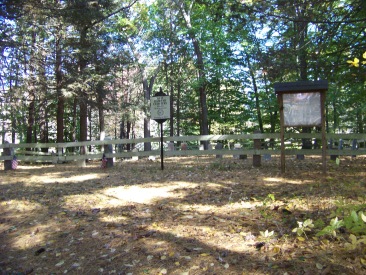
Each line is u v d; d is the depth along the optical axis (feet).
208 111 99.40
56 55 54.80
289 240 13.73
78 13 45.39
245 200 20.62
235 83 93.56
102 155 40.14
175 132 118.73
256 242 13.99
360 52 29.96
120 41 67.51
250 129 100.78
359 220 9.78
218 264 12.64
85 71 55.83
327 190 21.26
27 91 53.06
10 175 36.24
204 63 81.25
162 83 106.63
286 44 36.47
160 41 87.92
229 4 32.27
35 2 40.27
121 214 19.63
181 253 13.93
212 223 16.87
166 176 30.76
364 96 46.32
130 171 35.58
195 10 80.69
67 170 39.68
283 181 25.63
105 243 15.87
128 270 13.24
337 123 88.99
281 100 28.81
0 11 37.42
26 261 15.14
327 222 14.83
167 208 20.13
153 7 85.76
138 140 38.55
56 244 16.47
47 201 23.43
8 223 19.71
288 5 30.04
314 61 33.60
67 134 113.19
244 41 68.13
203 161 43.45
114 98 67.51
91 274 13.42
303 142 42.29
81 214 20.12
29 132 74.08
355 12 30.35
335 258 11.66
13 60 47.80
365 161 36.19
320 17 30.89
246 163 37.73
